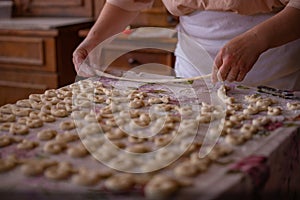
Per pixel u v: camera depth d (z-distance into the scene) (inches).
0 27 79.9
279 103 34.5
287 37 37.2
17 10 90.8
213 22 44.9
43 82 79.9
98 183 21.5
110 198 20.3
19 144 25.9
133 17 48.3
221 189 20.4
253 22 43.3
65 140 26.4
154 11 76.8
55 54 77.1
